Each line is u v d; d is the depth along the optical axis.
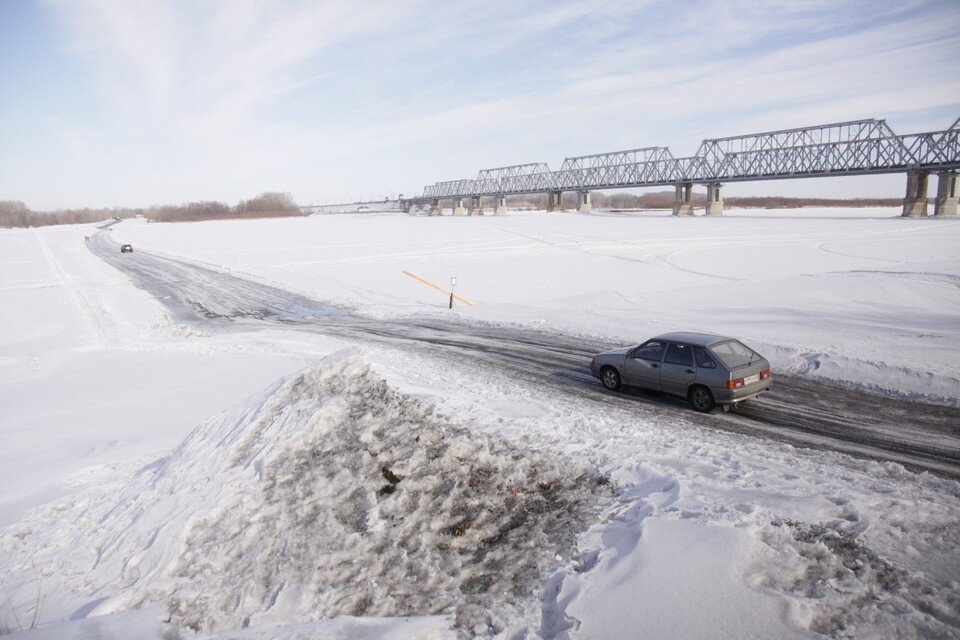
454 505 7.49
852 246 59.00
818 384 14.21
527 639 5.13
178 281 45.66
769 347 16.94
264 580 6.05
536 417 11.22
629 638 4.91
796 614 5.03
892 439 10.38
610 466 8.71
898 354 15.12
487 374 15.82
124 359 22.41
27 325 29.73
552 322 23.36
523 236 80.19
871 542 6.25
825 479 8.25
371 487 7.66
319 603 5.72
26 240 111.19
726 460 9.09
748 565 5.71
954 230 77.00
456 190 177.50
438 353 18.94
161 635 5.30
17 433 14.55
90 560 7.20
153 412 15.48
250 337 24.55
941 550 6.13
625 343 19.48
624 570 5.83
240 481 7.61
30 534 8.47
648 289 35.22
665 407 12.56
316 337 23.47
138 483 9.13
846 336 17.73
